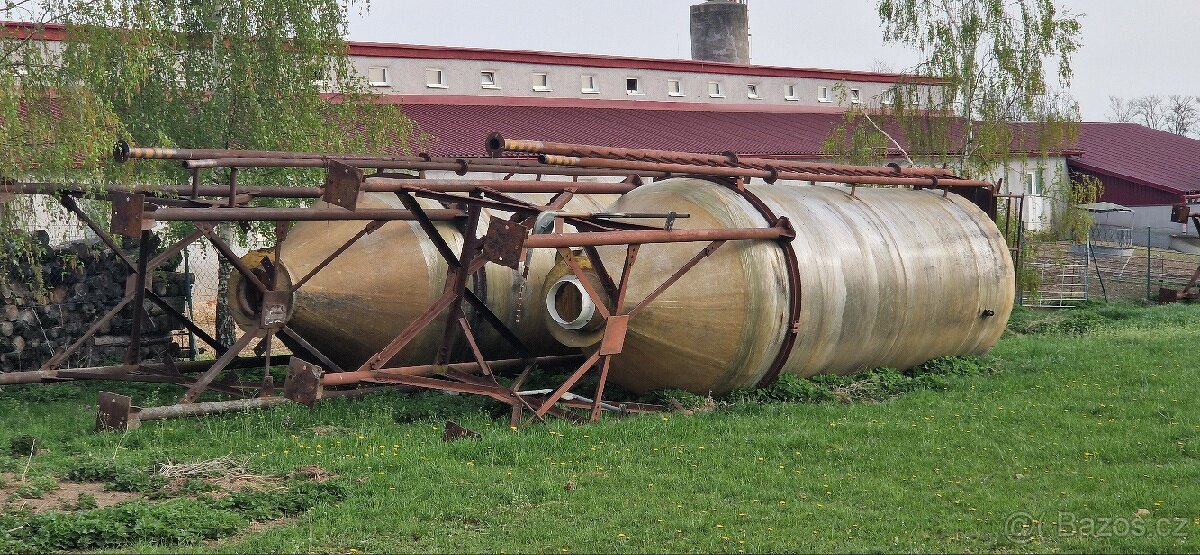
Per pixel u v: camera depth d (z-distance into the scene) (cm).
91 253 2114
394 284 1738
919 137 3944
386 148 2723
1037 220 5541
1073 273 4438
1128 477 1311
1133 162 6456
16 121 1742
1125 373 2078
